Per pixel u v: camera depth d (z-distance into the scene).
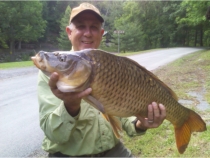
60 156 0.86
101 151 0.87
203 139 1.51
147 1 21.16
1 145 1.66
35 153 1.55
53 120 0.74
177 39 20.53
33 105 2.62
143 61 6.66
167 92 0.89
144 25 21.55
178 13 16.58
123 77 0.75
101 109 0.71
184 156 1.34
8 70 5.28
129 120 0.99
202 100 2.43
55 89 0.66
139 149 1.46
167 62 6.25
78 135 0.84
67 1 23.59
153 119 0.82
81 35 0.96
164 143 1.50
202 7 9.60
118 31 11.91
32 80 4.14
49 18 22.45
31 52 16.83
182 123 0.98
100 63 0.71
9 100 2.81
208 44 20.00
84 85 0.68
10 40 15.23
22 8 14.48
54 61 0.66
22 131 1.92
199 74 4.04
